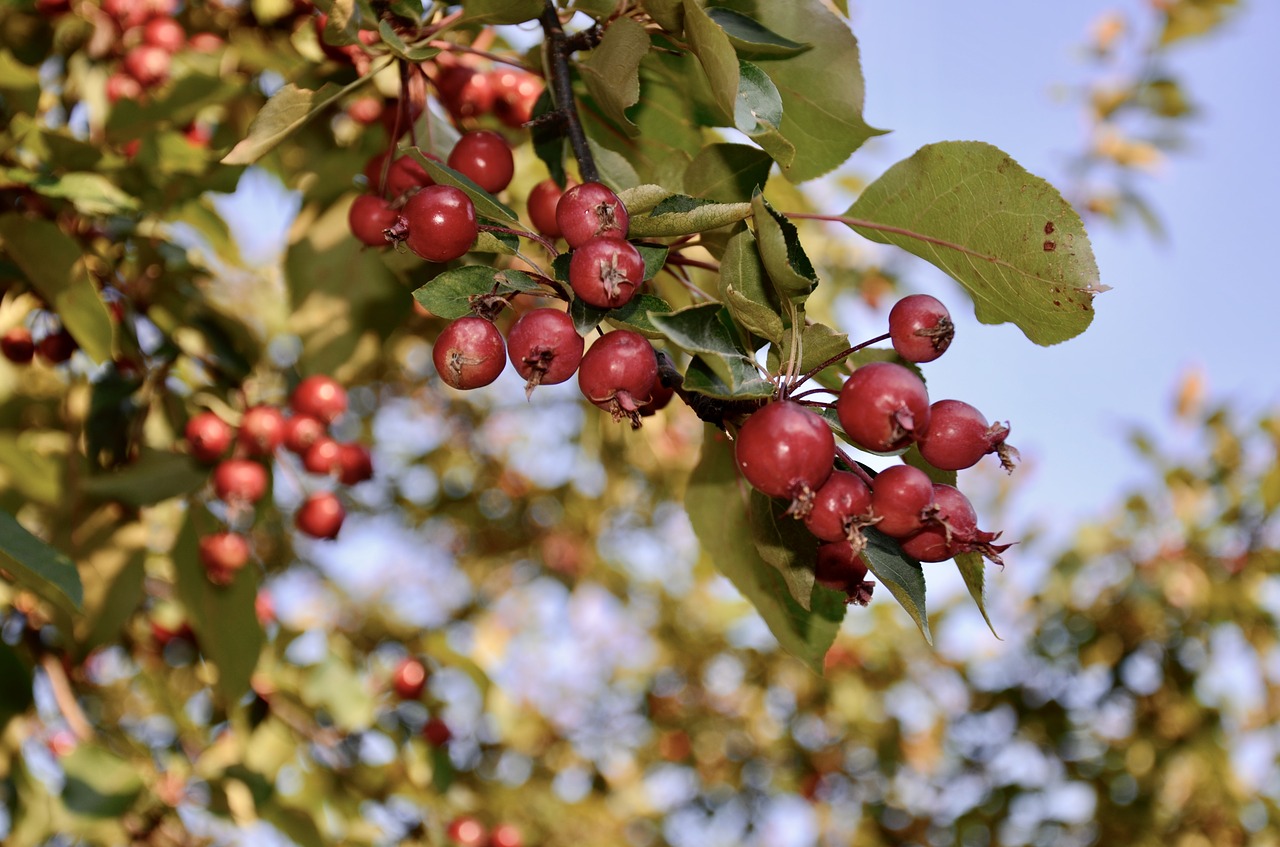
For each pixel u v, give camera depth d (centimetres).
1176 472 133
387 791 80
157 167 61
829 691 151
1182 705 129
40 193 59
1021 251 41
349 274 66
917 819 148
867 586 42
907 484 38
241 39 66
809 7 48
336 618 138
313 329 67
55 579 41
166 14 68
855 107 48
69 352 70
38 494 64
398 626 135
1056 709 137
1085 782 131
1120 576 134
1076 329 42
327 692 78
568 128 46
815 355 40
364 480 73
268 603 79
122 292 68
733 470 51
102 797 63
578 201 40
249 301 94
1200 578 127
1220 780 125
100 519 67
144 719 94
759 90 42
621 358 38
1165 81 125
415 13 48
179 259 71
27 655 68
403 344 111
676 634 172
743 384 38
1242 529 130
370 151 66
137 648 80
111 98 66
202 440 66
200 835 75
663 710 169
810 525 39
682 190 49
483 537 167
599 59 46
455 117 59
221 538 66
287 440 68
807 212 60
